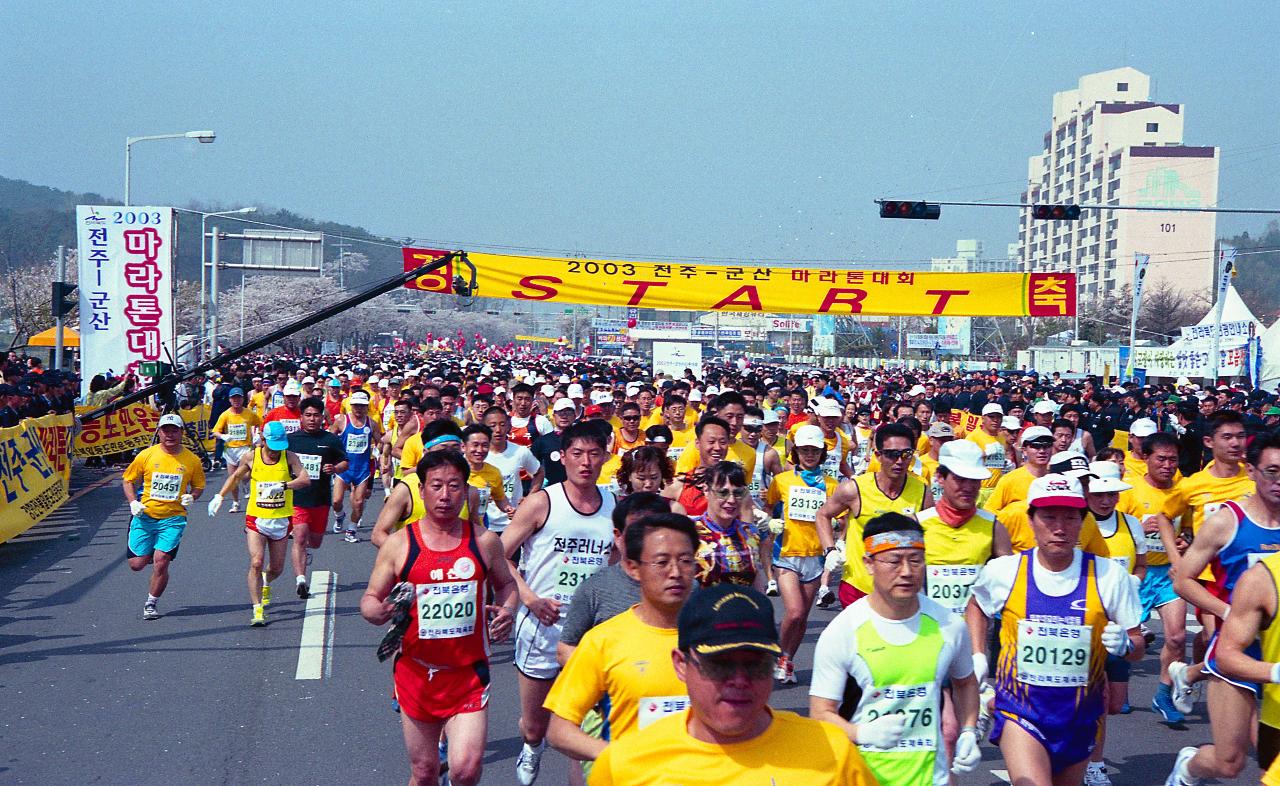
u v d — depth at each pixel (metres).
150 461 10.42
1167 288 96.88
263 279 88.00
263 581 10.82
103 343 24.81
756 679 2.94
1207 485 8.27
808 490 8.64
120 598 11.39
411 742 5.57
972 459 6.14
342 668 8.91
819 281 21.45
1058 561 5.19
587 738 4.25
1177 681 7.34
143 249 24.72
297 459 10.59
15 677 8.60
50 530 15.78
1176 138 110.38
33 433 15.99
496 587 5.83
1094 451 14.61
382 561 5.59
